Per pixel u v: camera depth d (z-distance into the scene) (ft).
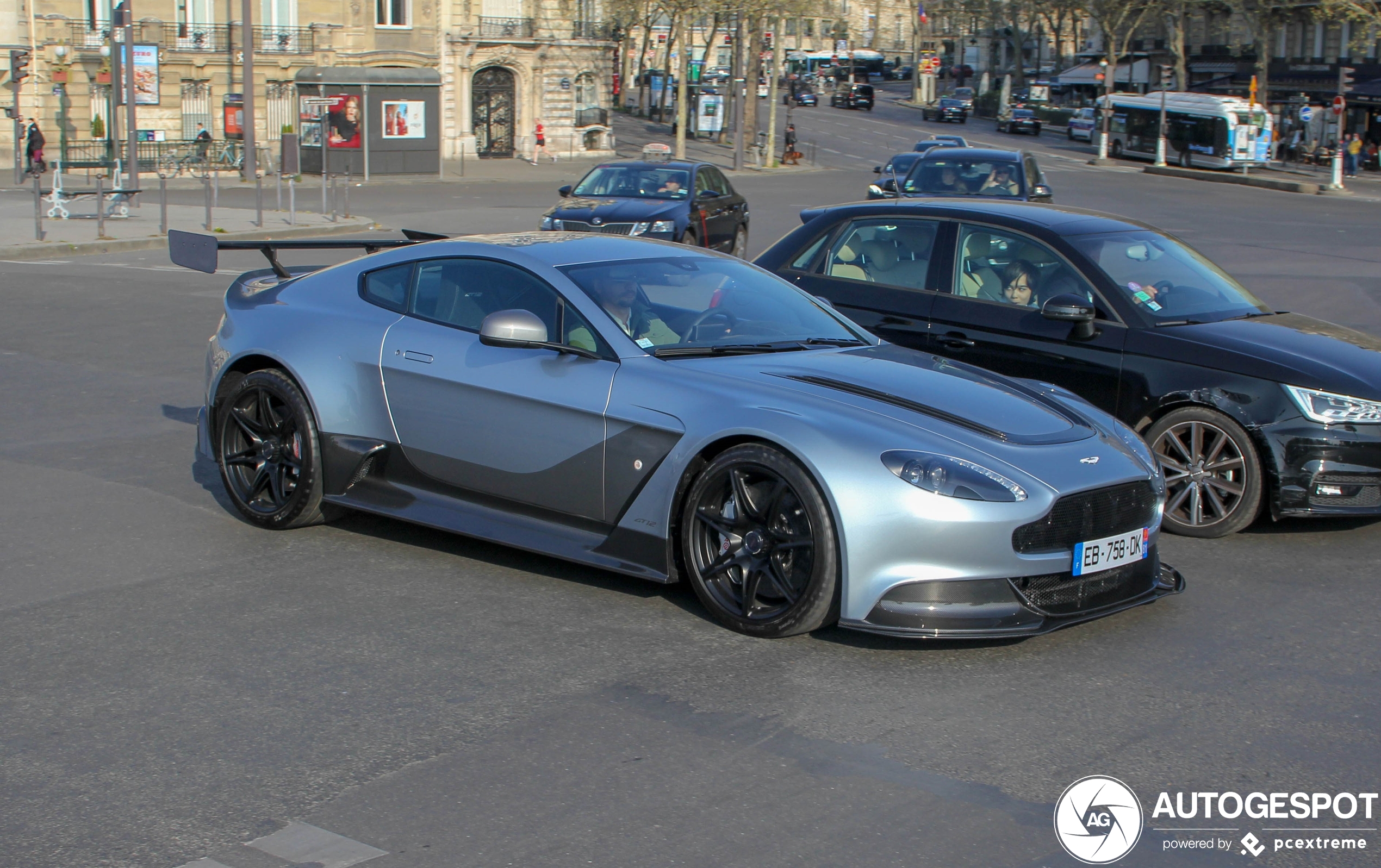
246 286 21.04
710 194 60.90
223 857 10.43
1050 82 295.89
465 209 96.68
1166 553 19.70
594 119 181.06
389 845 10.61
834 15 178.60
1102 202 110.22
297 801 11.36
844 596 14.66
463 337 17.99
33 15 133.28
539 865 10.32
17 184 109.50
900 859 10.50
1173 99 175.63
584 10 176.96
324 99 131.54
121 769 11.95
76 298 46.11
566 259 18.15
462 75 168.86
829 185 130.41
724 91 206.69
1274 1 191.93
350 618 15.96
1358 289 55.72
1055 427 15.92
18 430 26.17
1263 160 168.14
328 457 18.80
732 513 15.70
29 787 11.60
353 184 124.98
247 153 123.95
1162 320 21.38
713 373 16.30
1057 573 14.89
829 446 14.76
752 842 10.73
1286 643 15.76
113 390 30.22
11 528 19.57
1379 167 181.06
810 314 18.89
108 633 15.37
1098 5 230.07
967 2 306.76
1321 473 19.71
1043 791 11.76
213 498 21.42
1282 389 19.92
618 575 17.75
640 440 16.14
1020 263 22.93
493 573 17.75
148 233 70.33
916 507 14.30
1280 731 13.20
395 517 18.31
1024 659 14.99
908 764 12.25
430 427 17.93
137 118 142.20
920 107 335.47
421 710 13.29
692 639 15.40
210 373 20.26
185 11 144.77
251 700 13.51
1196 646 15.57
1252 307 22.80
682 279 18.47
